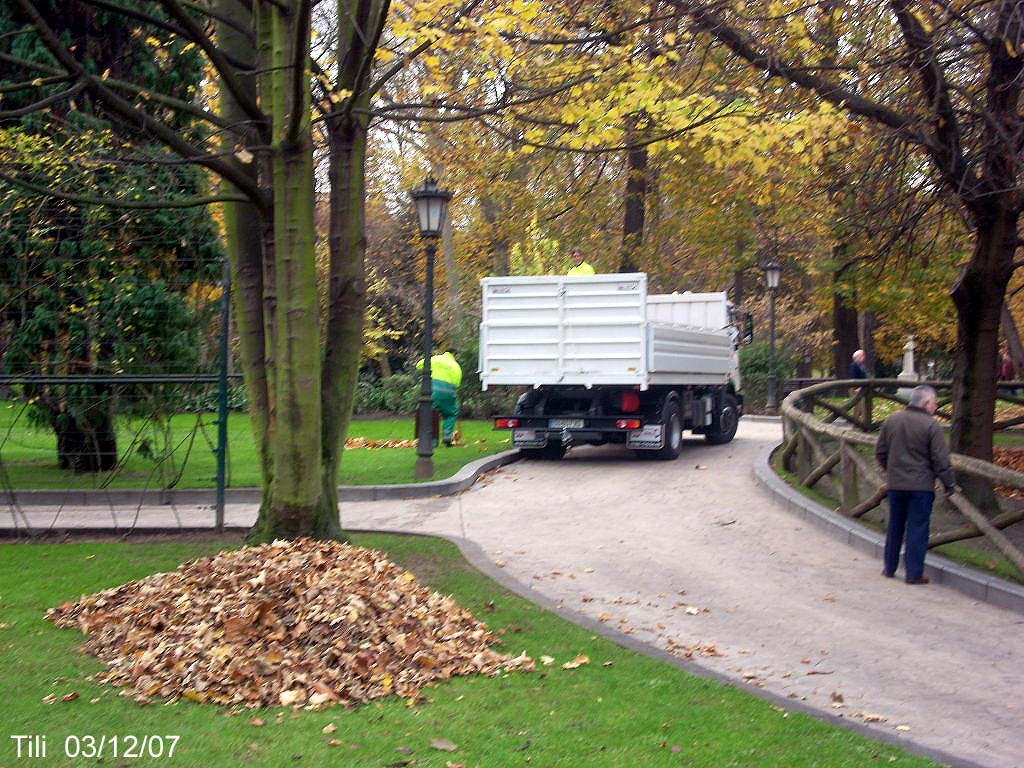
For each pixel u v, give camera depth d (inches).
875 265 656.4
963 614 354.6
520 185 943.0
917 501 396.8
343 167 362.6
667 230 1120.2
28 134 628.7
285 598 264.1
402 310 1427.2
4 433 571.8
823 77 504.4
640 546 460.1
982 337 506.9
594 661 273.4
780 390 1379.2
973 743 235.8
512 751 203.3
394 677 242.1
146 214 583.8
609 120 414.6
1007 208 494.0
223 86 373.4
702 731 220.2
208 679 231.1
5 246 594.9
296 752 197.5
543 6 475.8
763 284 1797.5
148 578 308.2
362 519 523.2
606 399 750.5
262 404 362.6
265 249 343.0
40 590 328.5
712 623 339.6
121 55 682.2
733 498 586.2
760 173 448.1
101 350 612.4
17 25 655.1
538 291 725.3
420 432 639.8
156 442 566.9
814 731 224.2
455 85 491.8
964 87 510.9
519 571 406.9
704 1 484.7
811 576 407.8
